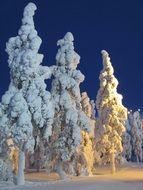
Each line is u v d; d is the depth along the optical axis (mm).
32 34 38750
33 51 38531
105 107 56438
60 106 45625
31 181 41750
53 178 47375
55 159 45406
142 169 61812
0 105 37781
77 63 47531
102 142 55438
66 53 47250
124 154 88312
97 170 61188
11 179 39812
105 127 55594
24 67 37969
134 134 95562
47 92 38375
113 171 55312
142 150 98812
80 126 46250
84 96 63625
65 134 44906
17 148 39000
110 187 32375
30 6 39219
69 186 32938
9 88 38344
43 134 38219
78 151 47812
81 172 48094
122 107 56688
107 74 57531
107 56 57938
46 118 38062
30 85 38000
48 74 39031
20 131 36812
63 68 46906
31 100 37469
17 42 38875
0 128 37594
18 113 37125
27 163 68312
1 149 39031
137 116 98938
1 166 39375
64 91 46094
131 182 36344
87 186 32156
